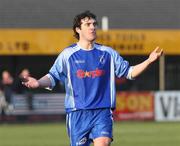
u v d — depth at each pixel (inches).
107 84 976.9
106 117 968.9
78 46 979.9
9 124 2997.0
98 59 976.3
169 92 3085.6
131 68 975.6
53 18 3816.4
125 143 2032.5
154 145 1963.6
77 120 971.9
